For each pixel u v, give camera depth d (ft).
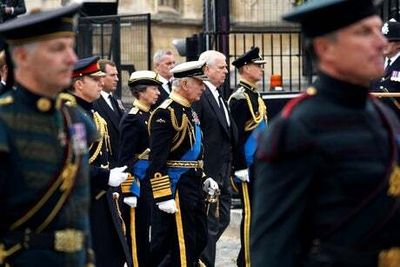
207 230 121.39
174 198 114.52
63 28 64.23
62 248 64.18
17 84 65.00
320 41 57.36
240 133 123.24
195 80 114.83
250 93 124.36
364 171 55.98
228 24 172.35
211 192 120.57
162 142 114.01
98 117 106.11
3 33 64.18
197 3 256.11
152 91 124.47
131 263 117.80
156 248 116.06
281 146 56.03
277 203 56.34
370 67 56.75
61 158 64.59
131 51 195.11
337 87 56.95
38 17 64.13
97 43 194.80
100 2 209.26
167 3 256.52
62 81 64.44
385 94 120.67
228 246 147.74
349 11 56.59
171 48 250.37
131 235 122.72
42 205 63.93
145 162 123.24
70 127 65.41
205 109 127.44
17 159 63.87
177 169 114.93
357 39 56.65
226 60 142.20
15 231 63.98
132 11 248.32
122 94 194.08
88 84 104.27
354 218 56.13
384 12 160.04
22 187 63.87
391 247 56.75
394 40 127.44
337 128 56.29
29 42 63.93
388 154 56.85
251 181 121.39
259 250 56.85
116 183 96.78
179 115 114.83
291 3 225.97
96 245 104.88
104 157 106.01
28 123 64.23
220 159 127.75
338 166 55.98
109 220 105.81
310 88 57.88
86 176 66.18
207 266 127.95
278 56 196.75
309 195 56.39
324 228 56.29
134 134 122.72
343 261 56.08
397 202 56.59
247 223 120.67
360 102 57.16
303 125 56.18
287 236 56.18
